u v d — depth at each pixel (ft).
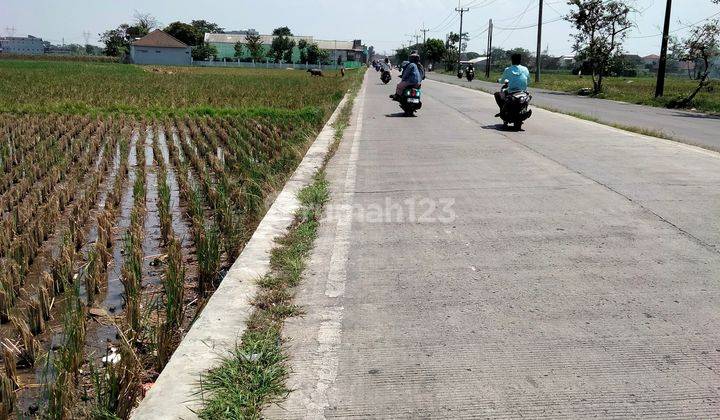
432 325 13.08
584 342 12.21
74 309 15.99
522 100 45.80
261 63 357.00
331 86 124.67
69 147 46.14
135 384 10.91
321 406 10.19
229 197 27.12
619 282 15.23
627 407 10.06
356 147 39.32
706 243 18.01
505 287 15.07
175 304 14.75
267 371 11.00
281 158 35.32
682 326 12.81
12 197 28.89
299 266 16.48
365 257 17.54
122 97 86.33
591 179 27.17
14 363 12.97
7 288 16.97
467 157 34.19
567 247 17.97
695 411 9.93
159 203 26.61
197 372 10.98
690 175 27.71
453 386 10.74
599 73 116.88
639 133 44.42
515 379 10.94
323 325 13.16
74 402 11.22
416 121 55.16
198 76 160.97
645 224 20.07
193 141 47.57
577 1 115.96
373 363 11.56
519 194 24.76
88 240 23.84
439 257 17.40
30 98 80.64
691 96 86.53
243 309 13.71
